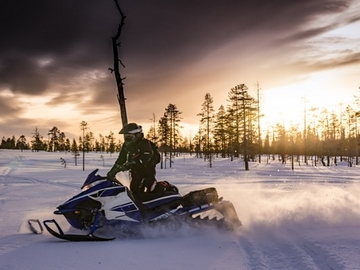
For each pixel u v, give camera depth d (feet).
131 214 19.20
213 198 20.70
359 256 14.10
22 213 28.19
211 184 62.28
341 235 17.93
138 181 20.40
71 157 277.03
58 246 17.08
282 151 225.76
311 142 267.59
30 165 182.09
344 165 202.08
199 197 20.43
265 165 179.63
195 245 17.19
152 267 13.64
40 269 13.42
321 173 110.83
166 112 200.75
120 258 14.89
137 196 20.10
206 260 14.56
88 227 18.80
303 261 14.14
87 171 129.18
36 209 30.66
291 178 81.66
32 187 58.29
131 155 20.27
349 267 12.80
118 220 18.98
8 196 43.21
